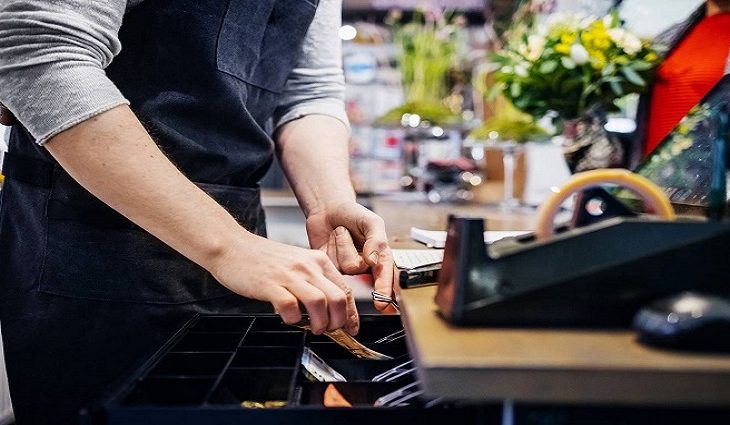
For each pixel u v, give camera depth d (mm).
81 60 925
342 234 1232
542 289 646
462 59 3938
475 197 3420
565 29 2061
